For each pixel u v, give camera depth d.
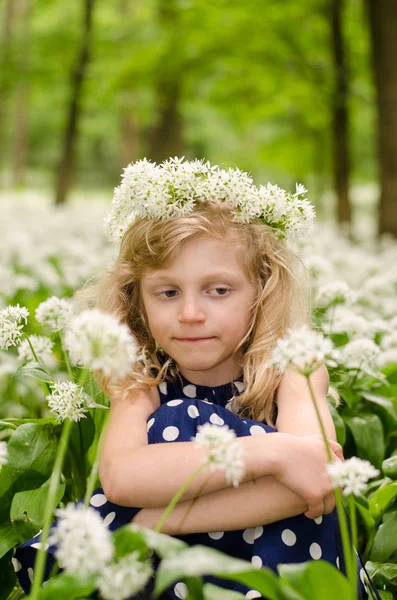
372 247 8.76
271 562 1.57
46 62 15.11
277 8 11.14
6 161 36.41
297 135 16.56
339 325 2.79
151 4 14.73
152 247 1.75
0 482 1.92
